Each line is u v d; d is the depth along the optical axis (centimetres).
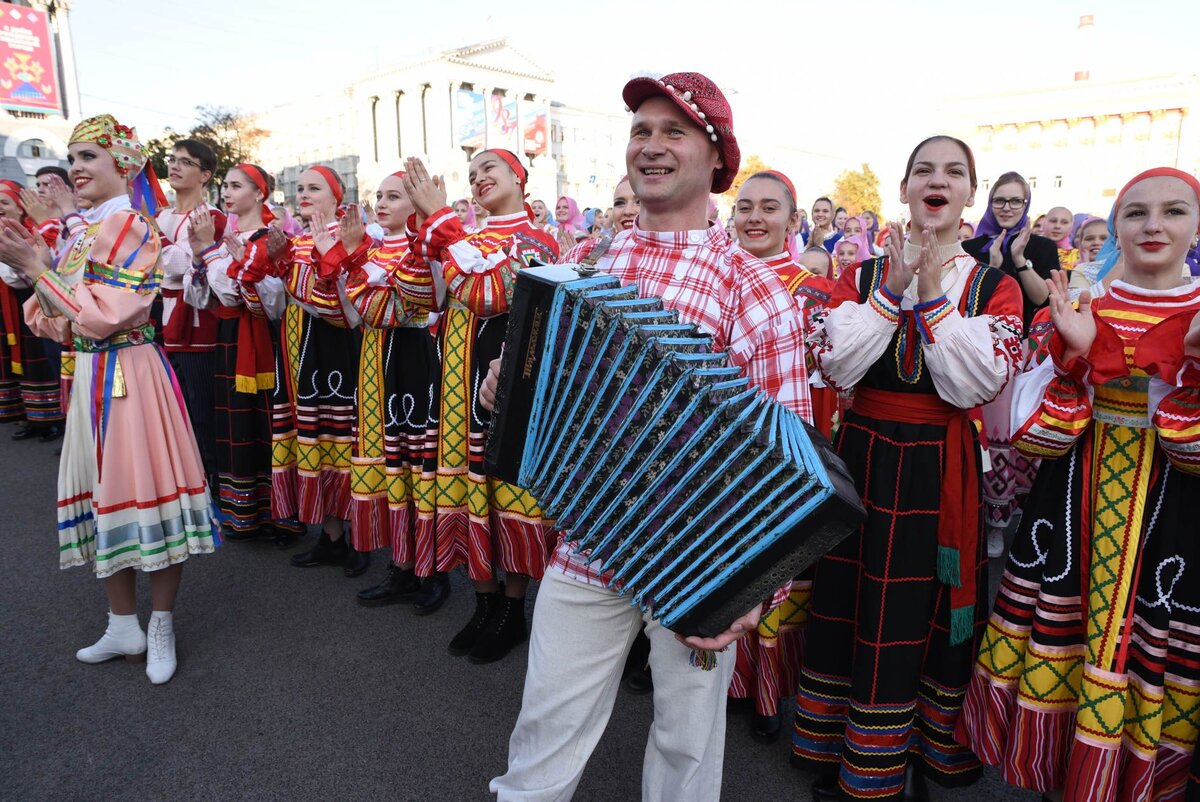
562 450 141
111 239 253
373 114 5181
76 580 360
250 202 384
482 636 300
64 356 377
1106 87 3409
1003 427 368
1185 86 3244
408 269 286
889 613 205
